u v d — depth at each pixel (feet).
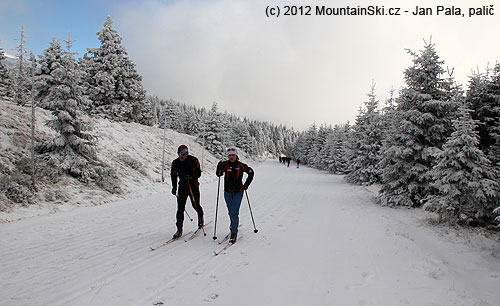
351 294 11.32
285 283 12.37
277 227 23.35
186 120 240.53
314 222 25.58
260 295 11.20
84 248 17.17
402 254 16.52
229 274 13.32
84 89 39.37
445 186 24.44
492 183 23.07
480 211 23.72
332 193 49.16
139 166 53.78
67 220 25.29
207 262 14.85
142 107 89.15
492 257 17.10
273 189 53.52
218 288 11.79
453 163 24.43
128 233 20.94
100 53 76.95
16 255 15.85
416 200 34.63
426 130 35.06
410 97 37.04
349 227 23.68
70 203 31.30
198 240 19.08
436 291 11.52
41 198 29.55
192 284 12.14
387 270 13.96
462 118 25.12
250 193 46.47
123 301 10.60
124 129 71.00
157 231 21.58
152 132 84.12
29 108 48.83
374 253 16.69
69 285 11.96
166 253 16.26
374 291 11.57
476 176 24.00
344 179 80.23
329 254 16.47
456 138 24.89
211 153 119.34
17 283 12.16
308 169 146.92
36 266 14.19
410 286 12.06
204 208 32.42
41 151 37.68
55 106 36.99
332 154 114.42
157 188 48.55
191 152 93.04
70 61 37.86
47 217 26.20
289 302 10.64
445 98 36.04
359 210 32.50
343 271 13.83
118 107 76.69
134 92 80.94
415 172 33.50
